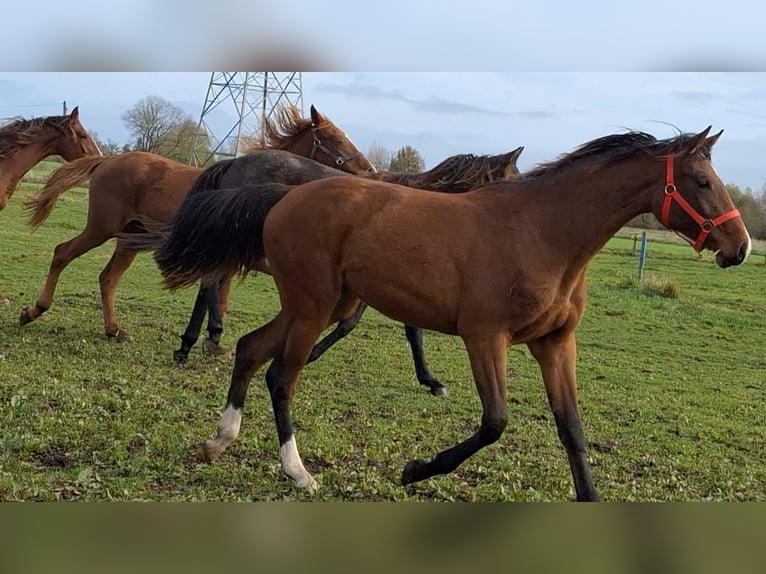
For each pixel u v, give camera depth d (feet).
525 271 14.70
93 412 19.12
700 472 19.72
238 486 15.76
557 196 14.98
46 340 27.14
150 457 16.72
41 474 15.07
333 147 29.35
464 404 24.81
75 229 58.03
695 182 14.46
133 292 39.88
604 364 33.81
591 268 63.57
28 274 41.04
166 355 27.32
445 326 15.67
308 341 16.52
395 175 22.48
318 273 16.17
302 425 20.51
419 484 16.79
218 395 22.66
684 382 31.50
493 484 17.24
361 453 18.74
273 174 23.20
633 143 14.84
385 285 15.66
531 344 15.96
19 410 18.57
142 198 27.99
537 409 24.98
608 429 23.21
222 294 31.14
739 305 52.13
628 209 14.92
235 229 17.42
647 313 46.60
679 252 79.66
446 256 15.15
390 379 27.30
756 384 32.40
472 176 21.56
